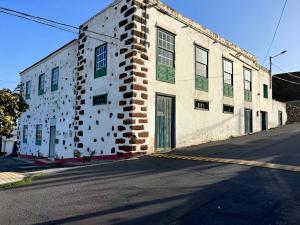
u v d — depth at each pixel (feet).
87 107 52.54
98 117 49.21
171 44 50.78
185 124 52.01
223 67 65.57
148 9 46.83
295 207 18.31
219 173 28.27
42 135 70.49
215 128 60.49
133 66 43.45
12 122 34.55
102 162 42.63
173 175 28.45
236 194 21.39
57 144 62.03
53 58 68.54
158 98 47.34
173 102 49.88
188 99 53.36
